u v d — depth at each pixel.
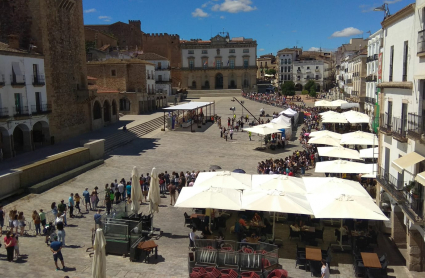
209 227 20.70
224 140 50.38
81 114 48.06
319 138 34.84
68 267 16.05
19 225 19.41
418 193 16.86
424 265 17.42
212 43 120.62
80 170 32.28
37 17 38.53
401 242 19.80
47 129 40.31
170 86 102.81
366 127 52.47
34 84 37.25
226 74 121.88
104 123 54.41
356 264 16.89
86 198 24.03
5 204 23.95
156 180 21.47
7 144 34.00
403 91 19.17
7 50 33.50
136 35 129.75
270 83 155.88
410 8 18.22
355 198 18.27
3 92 33.25
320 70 137.25
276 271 15.45
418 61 17.36
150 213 22.20
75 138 44.91
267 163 33.25
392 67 21.28
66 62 44.12
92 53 92.44
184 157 40.44
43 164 28.94
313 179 22.67
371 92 58.12
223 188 20.50
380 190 22.86
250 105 87.31
